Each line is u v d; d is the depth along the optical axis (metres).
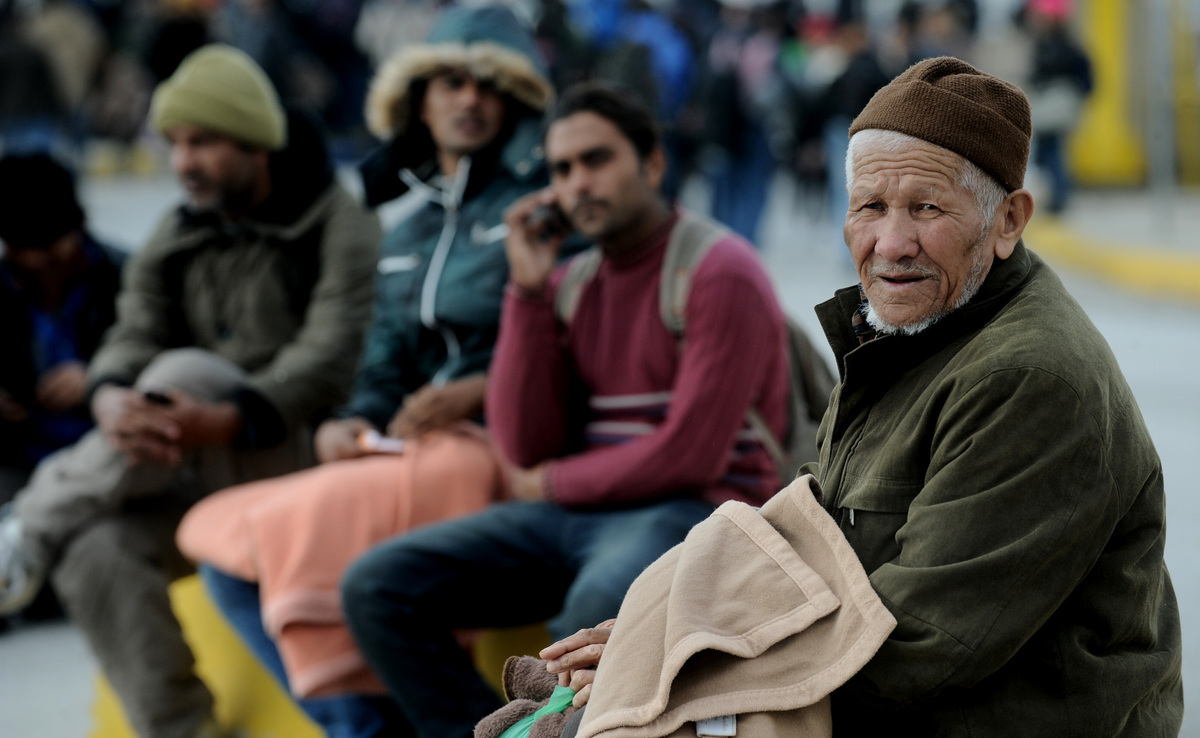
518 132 14.58
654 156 12.52
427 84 14.76
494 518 12.37
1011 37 55.03
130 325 16.41
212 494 15.21
